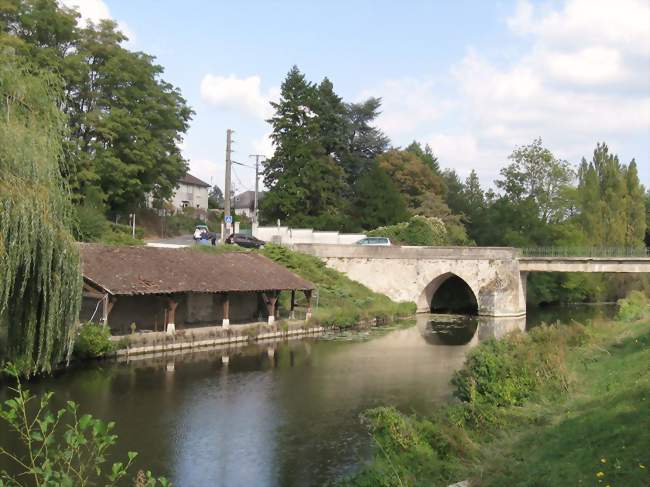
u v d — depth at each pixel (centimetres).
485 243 6581
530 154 6369
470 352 1931
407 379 2411
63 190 1802
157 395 2089
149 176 4850
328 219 6309
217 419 1838
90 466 1390
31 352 1745
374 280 5134
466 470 1172
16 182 1602
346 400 2077
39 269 1692
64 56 4122
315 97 6481
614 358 1952
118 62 4388
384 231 6156
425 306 5178
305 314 3912
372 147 7938
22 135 1628
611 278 6569
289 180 6306
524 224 6172
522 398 1616
